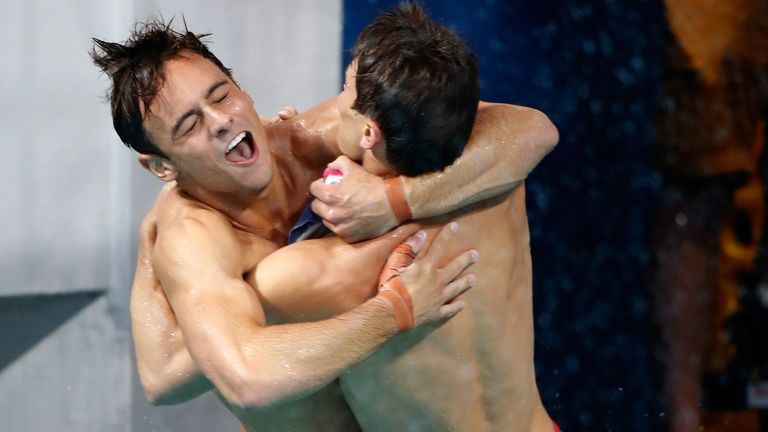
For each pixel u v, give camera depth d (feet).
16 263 35.55
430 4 45.01
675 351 44.73
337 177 22.84
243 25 38.09
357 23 41.60
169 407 38.01
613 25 44.39
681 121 43.98
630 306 45.93
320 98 39.83
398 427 24.99
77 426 37.60
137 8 36.06
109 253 37.06
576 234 46.47
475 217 23.89
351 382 24.44
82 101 36.19
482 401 25.31
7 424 37.50
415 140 22.15
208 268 22.41
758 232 43.39
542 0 44.98
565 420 47.14
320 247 23.03
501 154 23.41
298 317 23.07
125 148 36.65
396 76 21.80
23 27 34.99
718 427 44.62
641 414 45.80
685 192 44.34
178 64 23.73
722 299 44.21
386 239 22.91
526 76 45.98
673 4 43.29
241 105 24.03
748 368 44.14
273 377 20.89
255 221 24.95
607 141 45.62
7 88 34.96
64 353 37.37
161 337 25.03
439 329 23.50
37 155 35.70
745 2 41.98
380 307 21.89
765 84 42.52
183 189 24.94
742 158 43.24
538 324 47.06
